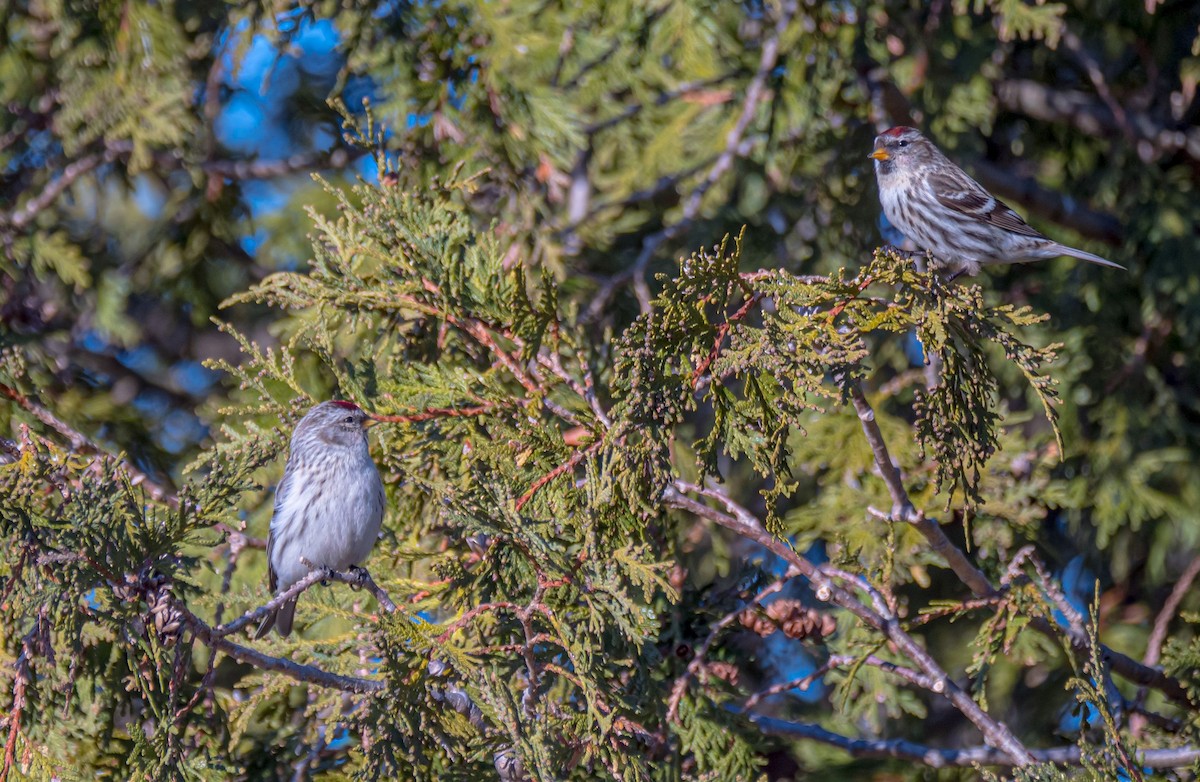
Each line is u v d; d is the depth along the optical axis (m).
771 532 8.07
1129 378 14.26
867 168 14.23
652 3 12.91
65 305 14.82
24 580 7.36
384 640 7.40
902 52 14.15
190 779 7.47
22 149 14.22
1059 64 15.59
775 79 13.37
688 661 10.35
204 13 13.60
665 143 13.99
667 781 9.75
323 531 9.27
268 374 9.81
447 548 9.85
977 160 14.78
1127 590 15.08
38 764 7.87
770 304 11.62
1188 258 14.13
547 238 12.59
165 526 7.66
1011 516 11.92
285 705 10.46
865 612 9.64
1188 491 14.21
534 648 8.41
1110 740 8.52
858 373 7.77
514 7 12.50
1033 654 12.20
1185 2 14.62
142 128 12.82
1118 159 14.63
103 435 13.46
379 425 9.51
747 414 8.05
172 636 7.35
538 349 9.05
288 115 16.11
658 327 7.85
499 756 7.77
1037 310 14.58
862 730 14.70
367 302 9.79
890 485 9.21
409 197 9.95
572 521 8.40
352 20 12.32
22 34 13.77
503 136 12.42
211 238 15.23
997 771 12.37
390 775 7.57
